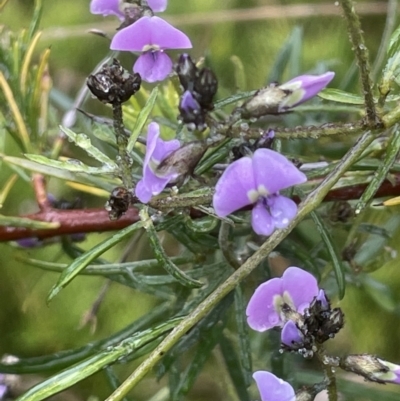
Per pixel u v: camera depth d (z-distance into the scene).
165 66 0.23
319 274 0.27
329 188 0.23
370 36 0.42
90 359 0.23
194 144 0.23
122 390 0.22
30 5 0.49
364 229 0.28
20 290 0.44
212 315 0.27
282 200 0.22
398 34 0.23
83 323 0.30
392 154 0.24
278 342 0.28
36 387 0.23
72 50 0.48
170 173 0.23
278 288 0.23
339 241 0.34
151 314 0.27
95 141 0.29
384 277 0.40
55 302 0.44
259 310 0.23
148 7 0.24
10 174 0.42
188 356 0.35
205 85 0.22
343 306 0.42
